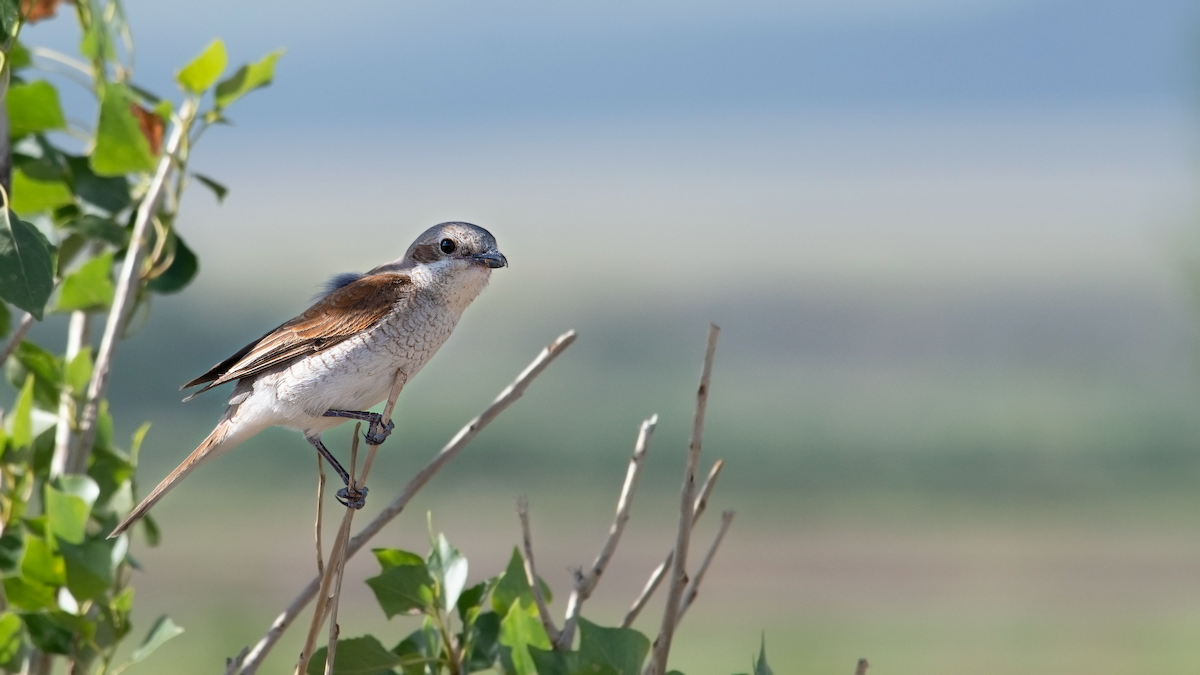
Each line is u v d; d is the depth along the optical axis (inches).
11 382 167.3
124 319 163.3
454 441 143.6
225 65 170.1
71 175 173.9
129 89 171.9
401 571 137.6
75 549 144.9
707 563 138.3
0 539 158.2
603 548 140.8
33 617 148.6
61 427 161.0
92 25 175.5
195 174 171.0
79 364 161.8
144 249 167.3
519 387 144.8
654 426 142.6
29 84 167.6
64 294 168.6
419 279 173.2
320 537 129.3
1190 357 718.5
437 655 137.7
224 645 401.7
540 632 136.4
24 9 166.6
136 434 167.0
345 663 133.8
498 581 142.9
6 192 144.9
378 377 170.4
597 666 127.2
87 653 154.9
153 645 148.4
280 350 169.2
